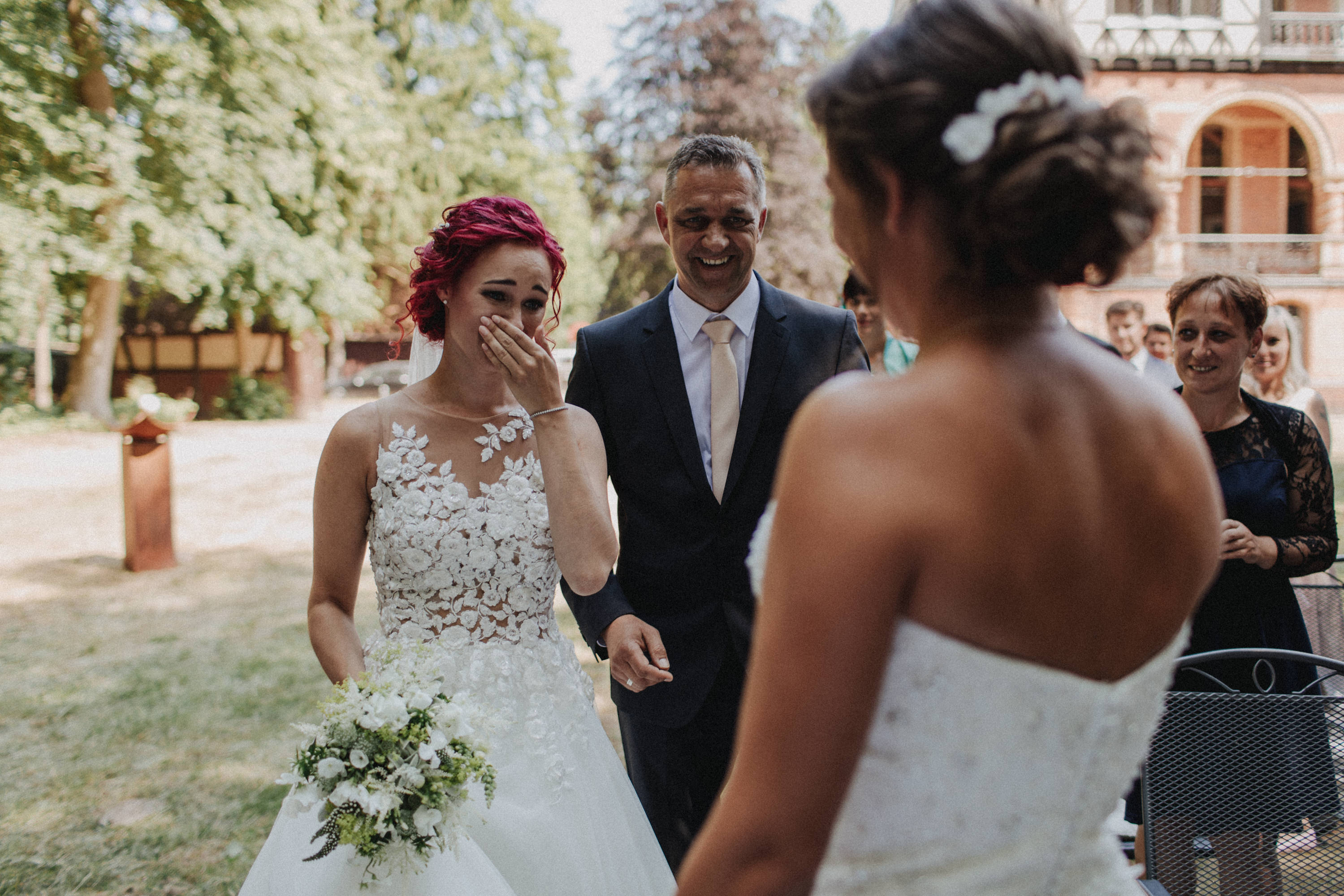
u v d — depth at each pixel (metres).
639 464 2.41
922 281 0.77
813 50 25.91
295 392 20.66
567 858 1.84
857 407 0.72
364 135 16.84
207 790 3.40
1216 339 2.32
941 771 0.74
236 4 14.37
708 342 2.42
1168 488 0.77
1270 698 1.77
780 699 0.70
